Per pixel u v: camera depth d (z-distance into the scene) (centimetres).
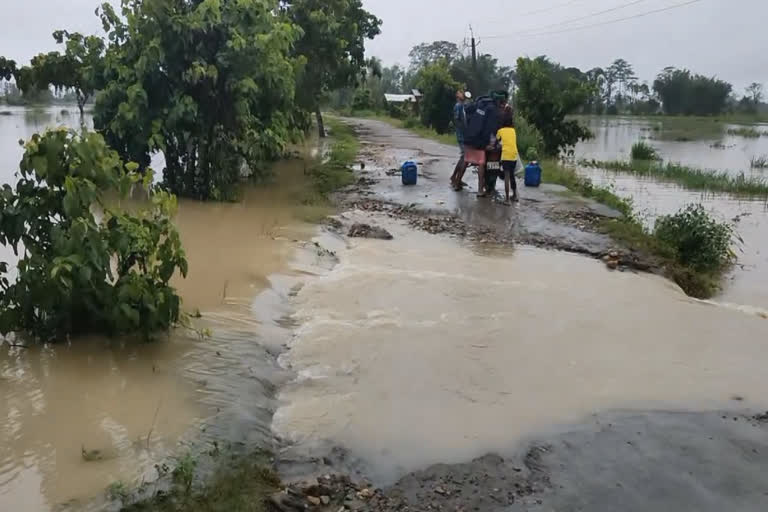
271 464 437
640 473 443
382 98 6419
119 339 583
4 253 829
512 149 1296
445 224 1132
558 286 827
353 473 435
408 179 1508
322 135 2880
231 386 519
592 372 591
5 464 403
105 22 1257
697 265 1026
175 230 602
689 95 8212
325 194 1374
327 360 593
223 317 659
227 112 1239
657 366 609
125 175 598
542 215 1203
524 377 577
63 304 559
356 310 716
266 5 1244
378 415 505
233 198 1266
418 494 414
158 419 464
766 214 1482
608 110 8519
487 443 474
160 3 1150
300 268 848
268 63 1258
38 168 555
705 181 1939
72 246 542
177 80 1212
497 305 748
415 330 667
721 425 509
